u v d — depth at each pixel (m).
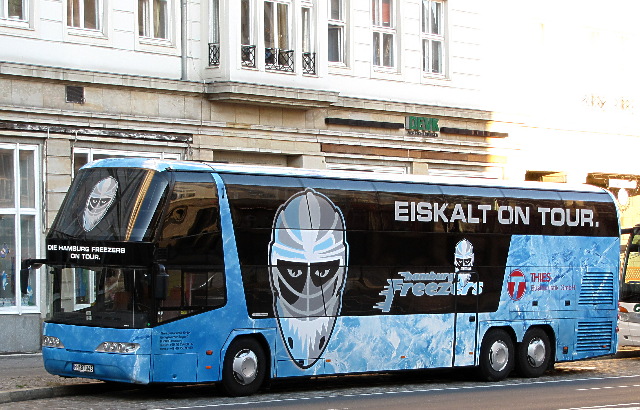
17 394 20.02
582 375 26.59
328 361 22.25
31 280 27.75
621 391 22.45
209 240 20.77
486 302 24.69
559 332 26.06
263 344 21.53
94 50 28.88
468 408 18.98
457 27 37.44
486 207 24.84
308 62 32.59
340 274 22.45
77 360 20.42
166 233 20.19
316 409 18.72
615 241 27.30
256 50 31.33
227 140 31.36
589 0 41.25
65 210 21.16
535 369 25.67
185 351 20.36
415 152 35.94
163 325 20.09
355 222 22.75
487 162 37.97
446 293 24.03
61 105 28.11
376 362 22.88
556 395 21.56
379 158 34.94
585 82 41.16
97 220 20.59
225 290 20.91
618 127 42.03
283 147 32.59
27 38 27.69
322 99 32.59
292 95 31.84
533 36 39.69
